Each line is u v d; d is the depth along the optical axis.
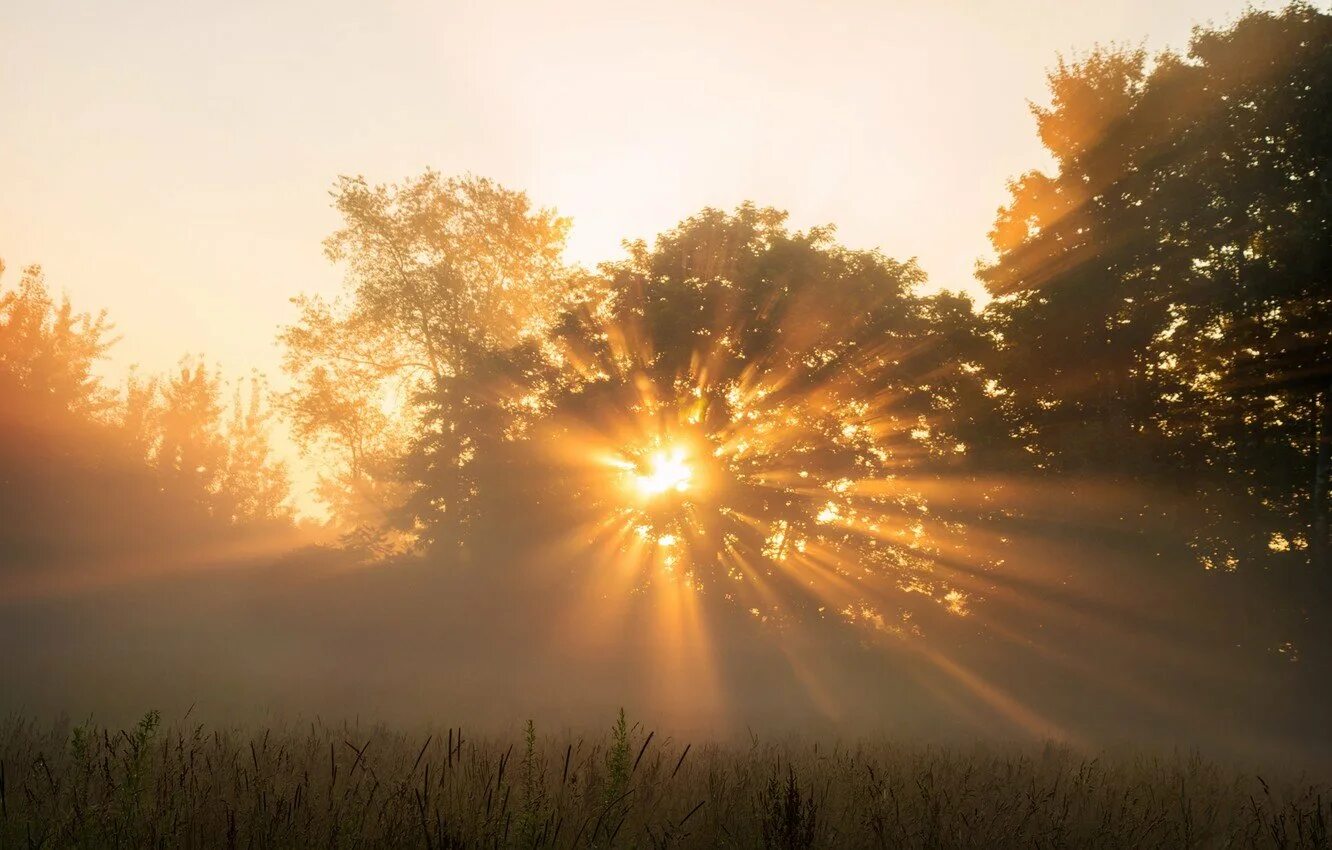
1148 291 34.25
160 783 6.35
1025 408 37.19
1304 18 30.53
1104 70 36.47
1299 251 28.39
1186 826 7.39
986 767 10.75
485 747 9.48
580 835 6.02
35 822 5.62
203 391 46.38
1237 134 31.64
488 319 48.72
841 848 6.34
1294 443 31.20
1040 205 37.56
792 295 40.47
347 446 51.47
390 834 5.66
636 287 41.72
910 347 41.03
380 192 48.03
